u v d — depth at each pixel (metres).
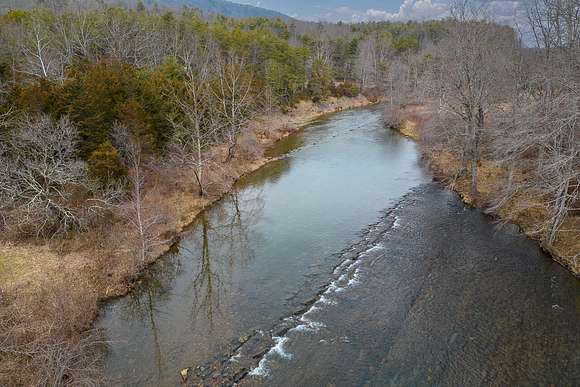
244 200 40.12
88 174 30.17
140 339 21.45
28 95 31.12
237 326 22.23
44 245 27.69
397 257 28.59
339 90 98.31
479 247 29.30
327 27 199.50
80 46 59.78
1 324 18.89
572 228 27.88
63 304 21.31
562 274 25.27
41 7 82.06
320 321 22.28
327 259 28.77
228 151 48.22
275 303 24.14
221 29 83.56
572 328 21.08
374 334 21.16
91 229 29.58
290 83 79.31
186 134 40.53
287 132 66.81
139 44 63.81
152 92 39.81
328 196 40.25
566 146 29.95
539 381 18.02
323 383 18.09
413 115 72.44
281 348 20.31
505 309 22.67
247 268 28.22
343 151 55.81
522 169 35.91
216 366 19.23
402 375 18.50
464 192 38.53
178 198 37.81
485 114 36.91
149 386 18.16
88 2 92.75
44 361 17.41
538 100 30.17
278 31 130.62
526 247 28.64
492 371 18.59
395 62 113.12
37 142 28.42
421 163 49.78
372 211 36.47
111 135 34.00
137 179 27.14
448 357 19.47
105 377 18.34
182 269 28.69
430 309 22.97
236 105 51.69
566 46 29.00
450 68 36.66
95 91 34.00
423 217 34.72
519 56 37.62
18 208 27.48
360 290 25.00
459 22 34.44
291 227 33.97
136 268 27.03
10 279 23.84
